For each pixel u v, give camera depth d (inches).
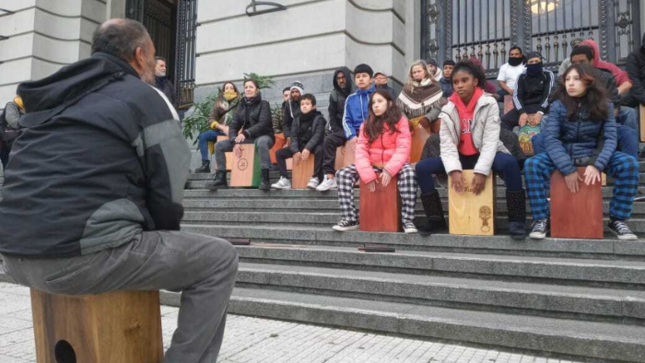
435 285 138.2
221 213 239.9
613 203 158.1
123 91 75.0
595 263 137.4
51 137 71.3
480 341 117.1
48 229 67.9
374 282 146.2
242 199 255.1
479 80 176.2
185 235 79.4
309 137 262.4
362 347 117.8
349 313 132.5
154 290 80.9
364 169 186.5
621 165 154.3
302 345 119.2
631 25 324.5
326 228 203.3
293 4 363.3
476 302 132.9
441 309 134.6
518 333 113.2
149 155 74.5
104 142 71.5
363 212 186.5
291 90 289.0
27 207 69.6
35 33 452.1
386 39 364.8
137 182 75.9
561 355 109.1
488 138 167.2
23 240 69.1
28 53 449.7
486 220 165.6
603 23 332.2
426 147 186.1
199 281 79.6
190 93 497.4
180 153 77.3
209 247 79.9
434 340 122.3
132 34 81.6
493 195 167.0
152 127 74.2
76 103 73.7
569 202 155.0
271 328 133.6
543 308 125.3
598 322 119.9
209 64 390.3
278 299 146.6
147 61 84.1
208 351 82.1
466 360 108.7
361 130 194.1
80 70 76.9
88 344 74.0
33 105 76.2
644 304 115.1
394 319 127.0
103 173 70.9
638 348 101.9
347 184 192.5
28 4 455.2
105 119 71.5
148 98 76.1
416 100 239.6
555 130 160.6
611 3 330.6
